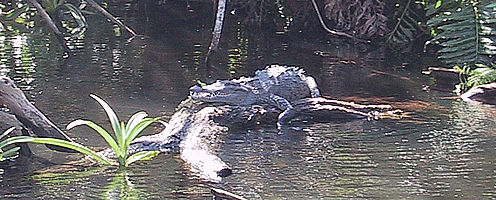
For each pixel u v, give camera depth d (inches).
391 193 194.2
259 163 222.7
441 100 319.0
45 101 305.4
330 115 285.1
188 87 339.6
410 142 247.0
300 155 231.8
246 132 263.0
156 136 245.3
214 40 409.7
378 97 324.5
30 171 213.8
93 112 287.4
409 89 342.6
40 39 486.3
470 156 229.3
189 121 259.1
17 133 232.8
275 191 196.1
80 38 495.8
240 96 285.0
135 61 407.8
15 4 600.7
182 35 518.9
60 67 386.0
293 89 305.6
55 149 232.5
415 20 481.4
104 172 213.3
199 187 199.5
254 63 408.8
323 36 518.9
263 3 553.9
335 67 399.5
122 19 593.9
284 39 504.4
